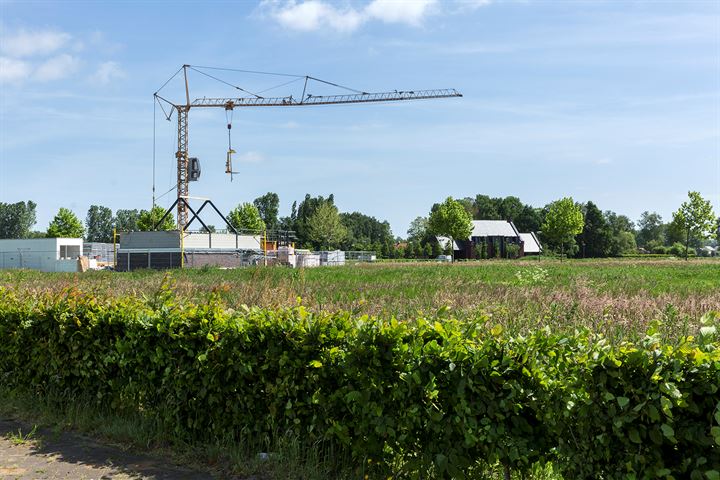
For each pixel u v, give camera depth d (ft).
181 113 256.11
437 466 14.47
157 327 20.84
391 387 15.43
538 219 478.59
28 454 19.72
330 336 17.03
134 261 168.66
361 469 16.33
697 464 10.87
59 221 261.03
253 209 299.79
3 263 182.09
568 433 12.75
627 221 580.71
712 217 214.07
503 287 54.08
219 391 19.29
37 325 25.46
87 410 23.21
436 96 286.25
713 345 11.55
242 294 47.88
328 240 323.16
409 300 43.32
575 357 12.76
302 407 17.60
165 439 20.59
